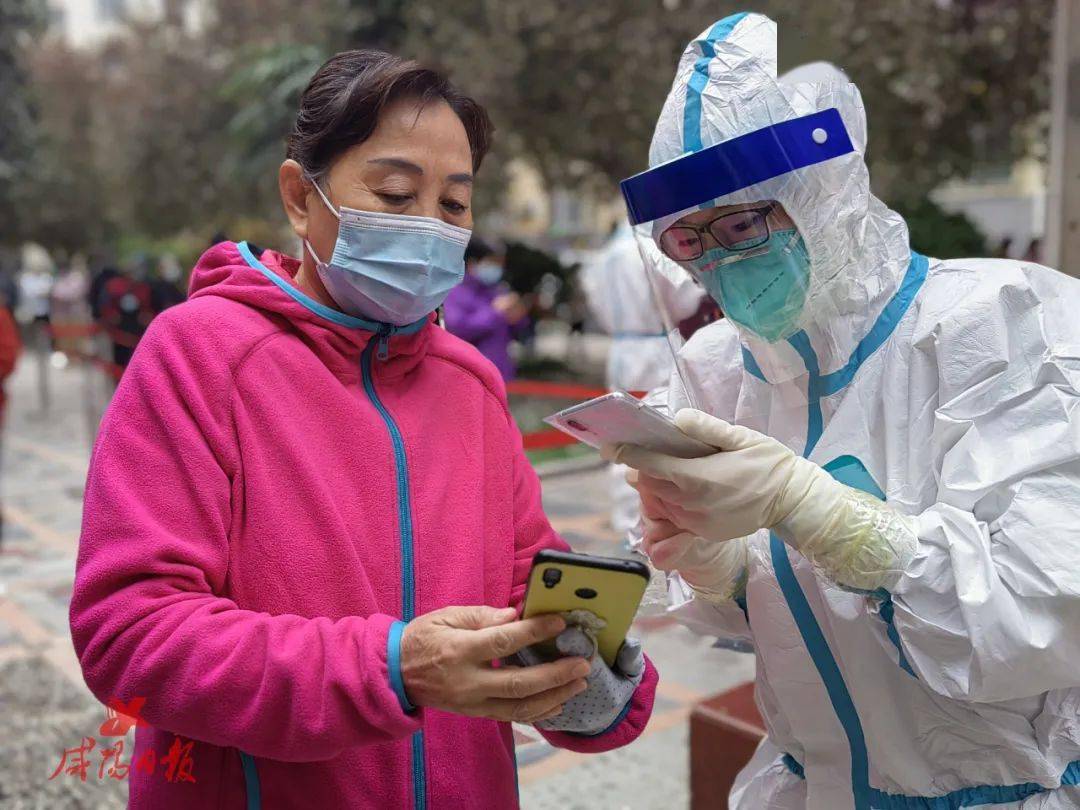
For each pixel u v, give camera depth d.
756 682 1.61
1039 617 1.18
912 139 8.90
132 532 1.19
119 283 8.77
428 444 1.42
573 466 6.46
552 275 12.34
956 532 1.23
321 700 1.13
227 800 1.28
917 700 1.35
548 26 8.98
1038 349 1.27
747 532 1.26
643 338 4.52
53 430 10.32
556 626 1.09
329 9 10.98
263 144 12.85
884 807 1.42
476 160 1.47
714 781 2.59
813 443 1.44
